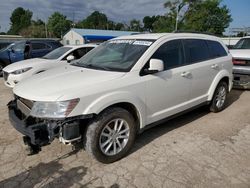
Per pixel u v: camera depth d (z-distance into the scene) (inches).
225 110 227.6
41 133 117.1
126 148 140.6
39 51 440.5
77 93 119.0
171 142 160.9
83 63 169.3
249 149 152.3
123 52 159.5
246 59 284.7
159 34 171.3
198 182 120.0
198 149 151.8
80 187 116.4
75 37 1893.5
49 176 124.3
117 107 134.1
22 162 136.3
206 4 1699.1
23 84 141.7
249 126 189.0
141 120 146.1
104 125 127.8
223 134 173.9
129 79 138.0
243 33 1528.1
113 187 116.5
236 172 128.2
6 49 456.4
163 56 158.9
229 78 222.8
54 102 115.9
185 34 182.1
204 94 197.6
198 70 181.9
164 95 157.9
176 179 122.2
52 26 3302.2
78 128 120.8
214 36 215.6
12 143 157.4
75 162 136.8
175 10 1571.1
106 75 138.0
